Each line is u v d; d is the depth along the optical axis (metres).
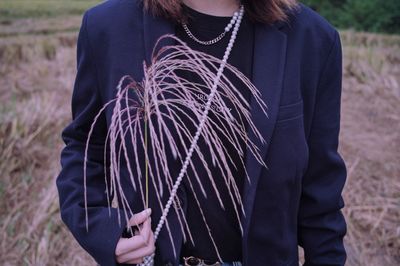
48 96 3.77
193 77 1.05
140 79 1.04
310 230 1.22
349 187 2.92
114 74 1.06
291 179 1.09
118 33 1.07
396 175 2.97
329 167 1.18
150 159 1.04
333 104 1.16
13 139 3.32
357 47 4.11
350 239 2.63
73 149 1.18
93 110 1.15
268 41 1.07
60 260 2.64
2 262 2.62
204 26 1.06
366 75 3.92
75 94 1.16
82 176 1.14
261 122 1.04
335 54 1.13
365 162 3.07
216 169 1.06
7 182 3.08
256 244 1.12
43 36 4.18
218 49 1.07
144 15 1.07
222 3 1.06
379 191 2.88
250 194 1.06
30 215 2.91
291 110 1.06
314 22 1.11
